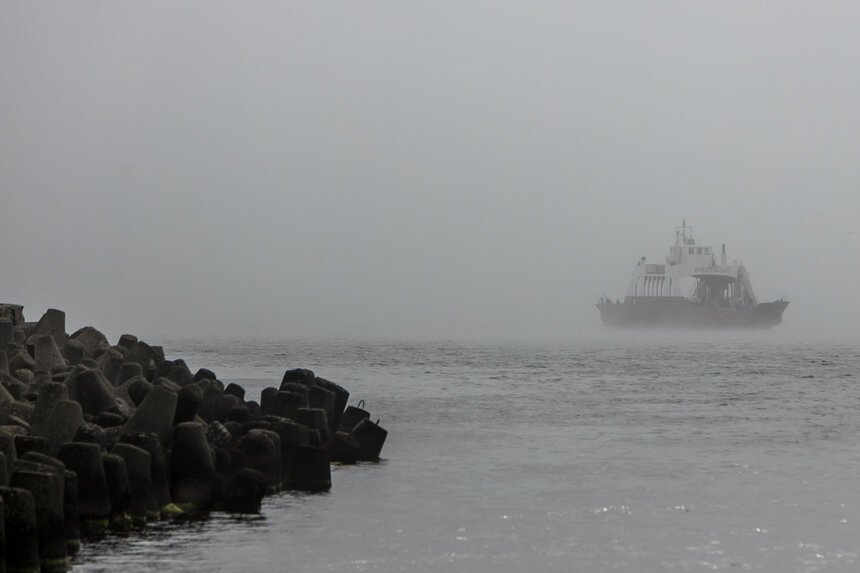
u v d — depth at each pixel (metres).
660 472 120.94
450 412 191.62
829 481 115.69
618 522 92.88
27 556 63.41
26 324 166.62
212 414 107.31
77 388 96.12
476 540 85.31
